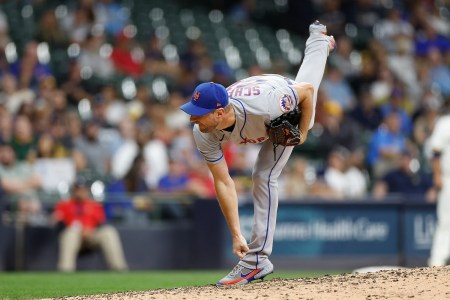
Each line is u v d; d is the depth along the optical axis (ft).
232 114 63.41
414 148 172.76
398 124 164.35
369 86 191.62
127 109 154.81
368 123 179.11
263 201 69.00
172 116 156.15
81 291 82.69
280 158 68.18
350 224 135.85
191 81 170.60
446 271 67.56
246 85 64.80
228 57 191.72
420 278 64.75
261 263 69.46
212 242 130.21
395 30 205.67
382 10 218.18
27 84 150.71
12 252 122.42
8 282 95.76
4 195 123.34
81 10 172.24
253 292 62.18
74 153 131.54
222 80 172.04
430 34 213.66
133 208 128.06
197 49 176.86
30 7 179.22
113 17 181.16
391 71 195.93
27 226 123.54
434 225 140.67
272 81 65.10
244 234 129.08
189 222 130.31
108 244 123.95
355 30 211.20
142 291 68.49
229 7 222.07
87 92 160.56
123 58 169.37
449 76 208.23
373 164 158.81
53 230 124.36
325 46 70.23
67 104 155.43
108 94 154.51
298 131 64.54
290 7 221.25
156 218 129.29
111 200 126.93
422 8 220.84
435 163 116.06
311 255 133.59
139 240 127.85
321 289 62.13
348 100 181.47
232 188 67.21
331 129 166.50
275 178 69.00
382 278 65.87
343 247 135.33
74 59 162.61
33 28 171.32
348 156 151.84
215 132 65.05
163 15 198.29
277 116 63.98
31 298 74.13
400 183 147.95
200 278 104.73
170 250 129.18
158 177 142.51
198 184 137.69
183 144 148.87
